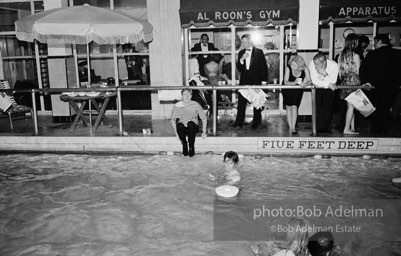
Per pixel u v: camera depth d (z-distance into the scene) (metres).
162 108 10.64
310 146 7.91
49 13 8.70
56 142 8.59
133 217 5.45
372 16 9.20
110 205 5.84
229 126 9.20
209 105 10.25
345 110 8.62
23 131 9.22
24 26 8.25
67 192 6.38
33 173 7.30
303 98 9.80
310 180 6.66
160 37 10.34
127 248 4.66
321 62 7.80
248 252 4.52
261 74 8.80
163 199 6.00
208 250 4.57
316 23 9.53
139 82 11.73
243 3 9.52
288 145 7.96
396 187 6.31
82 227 5.20
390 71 7.72
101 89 8.32
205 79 10.44
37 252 4.62
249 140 8.05
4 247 4.75
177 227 5.13
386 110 8.03
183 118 7.88
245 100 8.91
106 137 8.43
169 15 10.23
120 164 7.69
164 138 8.33
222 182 6.61
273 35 11.13
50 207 5.83
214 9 9.52
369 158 7.66
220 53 10.94
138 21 8.66
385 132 8.14
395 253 4.46
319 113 8.25
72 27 8.09
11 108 9.61
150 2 10.21
